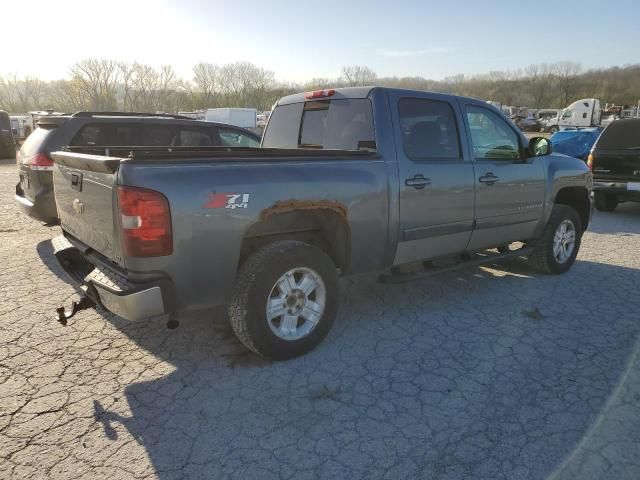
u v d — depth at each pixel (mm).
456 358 3723
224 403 3096
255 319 3375
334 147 4434
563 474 2518
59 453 2615
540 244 5613
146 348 3799
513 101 97875
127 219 2910
